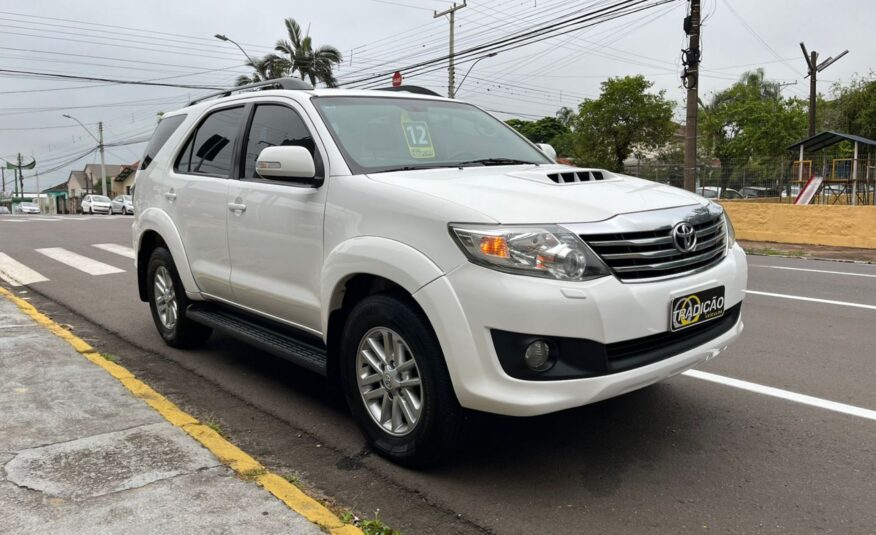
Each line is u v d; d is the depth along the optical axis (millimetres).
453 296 3039
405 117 4414
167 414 3932
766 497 3213
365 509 3088
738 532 2918
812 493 3250
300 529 2770
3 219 25188
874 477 3408
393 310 3316
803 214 15203
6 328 5867
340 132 3986
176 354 5543
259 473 3234
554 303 2920
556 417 4172
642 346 3217
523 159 4562
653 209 3346
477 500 3176
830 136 19984
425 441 3279
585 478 3396
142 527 2764
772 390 4664
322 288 3701
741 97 48062
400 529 2932
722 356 5484
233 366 5219
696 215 3494
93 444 3518
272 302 4238
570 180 3744
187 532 2732
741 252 3947
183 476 3189
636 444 3793
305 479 3379
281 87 4727
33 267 10672
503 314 2932
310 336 4180
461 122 4719
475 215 3061
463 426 3227
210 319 4918
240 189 4461
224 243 4629
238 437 3895
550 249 2961
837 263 11617
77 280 9383
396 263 3234
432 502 3154
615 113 38750
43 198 63094
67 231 18031
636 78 38594
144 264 5996
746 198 21656
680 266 3312
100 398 4172
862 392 4629
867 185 20125
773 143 40781
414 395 3363
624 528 2945
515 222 3018
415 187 3383
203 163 5047
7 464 3291
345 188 3652
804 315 7055
